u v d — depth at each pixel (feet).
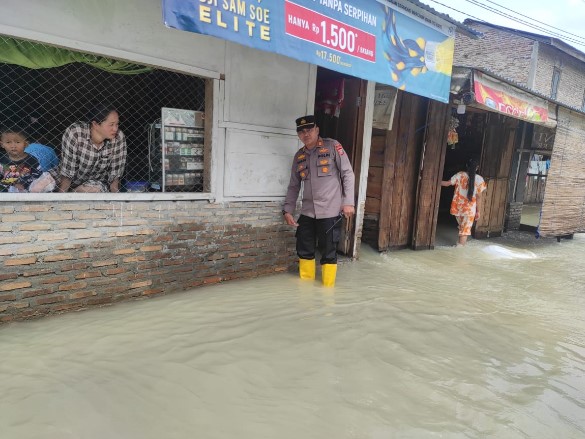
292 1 11.35
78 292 11.69
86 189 12.00
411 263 20.59
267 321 11.90
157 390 8.35
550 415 8.62
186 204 13.53
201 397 8.24
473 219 25.40
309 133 14.38
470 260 22.54
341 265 18.80
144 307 12.32
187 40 12.60
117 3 11.14
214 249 14.46
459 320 13.21
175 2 9.02
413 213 23.17
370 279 17.02
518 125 30.86
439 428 7.88
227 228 14.67
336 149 14.73
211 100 13.61
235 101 14.07
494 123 27.76
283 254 16.53
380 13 14.34
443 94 18.08
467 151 30.19
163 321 11.47
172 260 13.44
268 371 9.35
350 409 8.23
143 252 12.76
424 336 11.78
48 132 12.47
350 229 19.57
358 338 11.26
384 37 14.67
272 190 15.70
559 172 28.07
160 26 12.00
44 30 10.20
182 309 12.36
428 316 13.25
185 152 13.83
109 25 11.12
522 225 34.35
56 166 12.05
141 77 13.58
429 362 10.36
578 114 28.19
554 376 10.29
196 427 7.39
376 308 13.52
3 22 9.66
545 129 32.53
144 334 10.64
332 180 14.75
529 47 46.85
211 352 9.95
